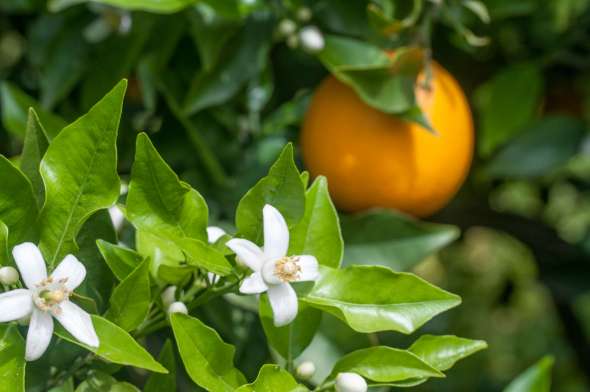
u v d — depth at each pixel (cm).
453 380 128
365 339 75
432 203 80
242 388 65
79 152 66
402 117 78
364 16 81
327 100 80
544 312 153
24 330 66
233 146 84
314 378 74
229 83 81
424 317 66
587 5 90
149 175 66
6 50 94
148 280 66
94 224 68
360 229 79
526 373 75
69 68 86
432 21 82
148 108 82
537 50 93
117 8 82
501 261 131
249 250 65
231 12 80
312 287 67
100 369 67
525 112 94
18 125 82
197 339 65
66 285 64
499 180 103
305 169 83
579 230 111
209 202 83
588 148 91
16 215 66
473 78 96
